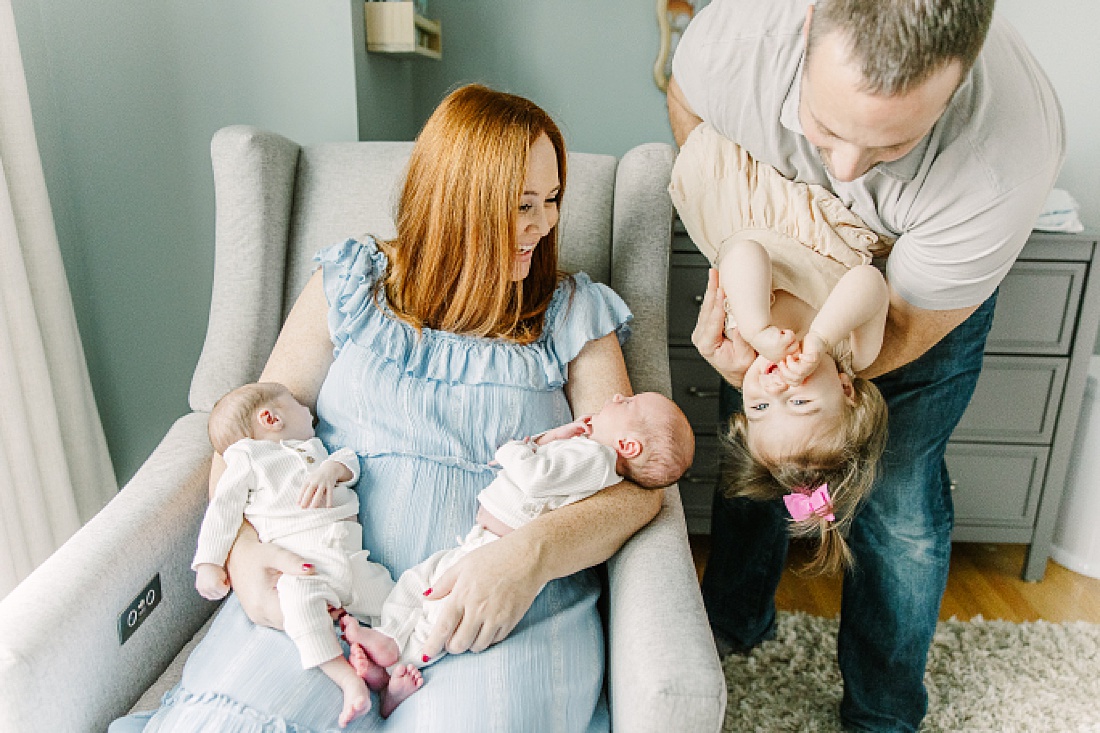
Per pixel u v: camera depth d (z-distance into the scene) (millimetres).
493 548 896
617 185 1346
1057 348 1799
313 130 1662
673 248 1816
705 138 1179
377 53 1739
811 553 1514
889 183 995
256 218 1301
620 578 925
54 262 1468
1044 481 1896
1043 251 1728
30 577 869
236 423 1039
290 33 1600
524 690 825
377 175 1371
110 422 1824
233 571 921
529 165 1029
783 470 1074
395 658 864
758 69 1025
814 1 969
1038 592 1935
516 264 1079
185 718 791
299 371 1154
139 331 1765
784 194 1111
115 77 1602
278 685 818
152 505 1011
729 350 1138
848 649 1445
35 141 1409
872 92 708
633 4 2084
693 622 809
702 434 1959
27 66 1536
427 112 2168
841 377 1053
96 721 884
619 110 2166
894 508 1332
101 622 882
